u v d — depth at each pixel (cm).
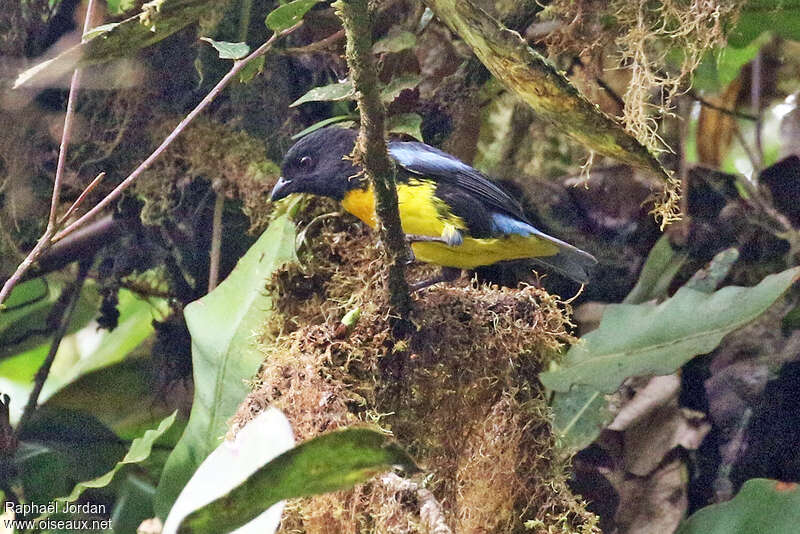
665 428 752
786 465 741
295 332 622
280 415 412
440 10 533
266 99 864
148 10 668
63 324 920
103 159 871
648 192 830
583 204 849
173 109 869
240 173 848
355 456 371
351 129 771
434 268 835
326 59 852
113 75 855
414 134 767
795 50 887
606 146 554
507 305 644
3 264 882
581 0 751
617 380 668
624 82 830
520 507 621
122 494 817
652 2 712
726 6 700
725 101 912
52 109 868
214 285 838
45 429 883
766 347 772
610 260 836
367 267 698
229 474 402
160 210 866
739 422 757
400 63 796
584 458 754
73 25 877
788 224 812
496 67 538
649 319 684
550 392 756
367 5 440
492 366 629
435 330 622
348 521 520
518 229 743
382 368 612
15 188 867
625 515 733
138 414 910
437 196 751
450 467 628
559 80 520
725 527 635
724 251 778
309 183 753
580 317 827
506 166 882
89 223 884
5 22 865
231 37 848
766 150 1011
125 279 902
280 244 687
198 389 638
